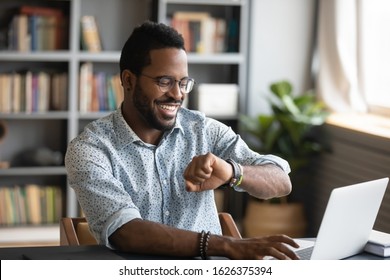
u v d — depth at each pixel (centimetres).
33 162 657
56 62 681
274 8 698
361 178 578
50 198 661
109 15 690
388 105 641
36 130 684
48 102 654
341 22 651
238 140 309
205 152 302
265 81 702
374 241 273
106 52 655
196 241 254
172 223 290
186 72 278
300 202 679
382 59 651
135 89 278
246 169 279
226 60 679
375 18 656
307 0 703
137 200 286
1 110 642
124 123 287
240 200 694
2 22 661
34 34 649
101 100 661
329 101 670
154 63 272
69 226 308
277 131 653
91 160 275
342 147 611
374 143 555
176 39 276
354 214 253
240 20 680
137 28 282
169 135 292
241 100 689
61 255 258
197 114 308
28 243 650
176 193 292
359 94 666
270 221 645
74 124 654
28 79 647
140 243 256
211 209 297
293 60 705
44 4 668
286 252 245
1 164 654
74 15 643
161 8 659
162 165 292
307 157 666
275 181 288
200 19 676
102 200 267
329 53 670
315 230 661
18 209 654
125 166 285
